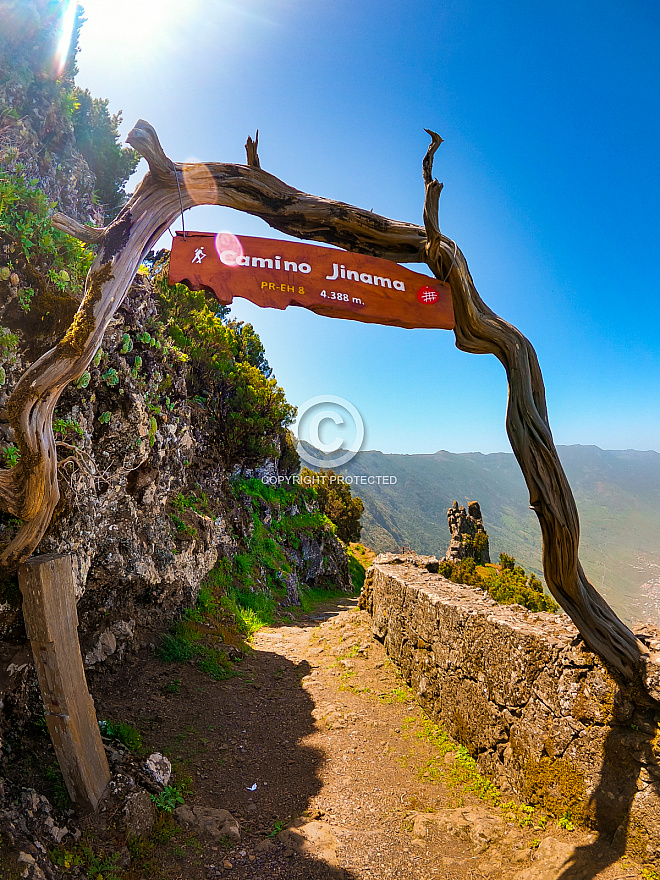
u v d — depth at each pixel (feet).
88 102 36.22
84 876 10.46
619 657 12.03
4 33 18.49
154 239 11.28
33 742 13.51
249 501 67.67
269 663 28.50
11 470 10.84
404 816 14.35
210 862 12.04
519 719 15.20
